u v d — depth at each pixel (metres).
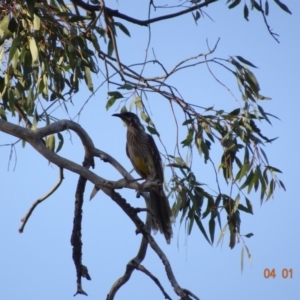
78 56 11.28
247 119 11.25
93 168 11.05
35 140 10.28
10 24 10.83
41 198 10.96
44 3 11.18
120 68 11.09
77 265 10.12
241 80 11.34
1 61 11.03
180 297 9.72
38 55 10.45
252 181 11.28
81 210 10.36
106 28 11.27
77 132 10.68
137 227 10.04
